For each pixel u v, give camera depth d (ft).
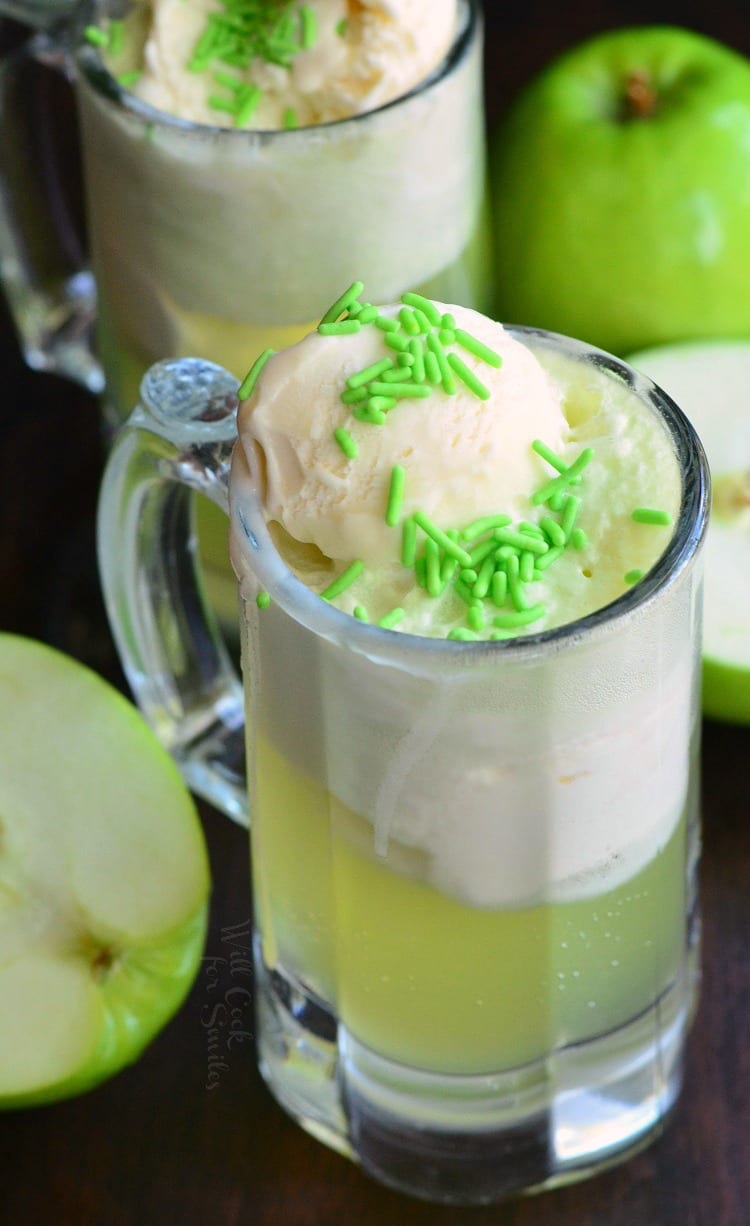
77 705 1.88
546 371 1.72
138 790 1.87
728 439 2.16
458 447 1.64
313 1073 1.84
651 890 1.75
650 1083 1.83
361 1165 1.86
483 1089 1.79
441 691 1.61
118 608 1.95
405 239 1.99
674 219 2.19
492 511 1.65
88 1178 1.86
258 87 2.00
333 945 1.77
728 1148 1.86
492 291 2.21
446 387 1.64
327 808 1.71
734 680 2.00
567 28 2.53
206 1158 1.87
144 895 1.87
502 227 2.24
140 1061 1.91
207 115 1.99
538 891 1.70
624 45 2.26
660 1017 1.81
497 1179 1.83
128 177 1.97
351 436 1.64
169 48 2.00
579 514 1.66
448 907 1.70
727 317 2.24
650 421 1.68
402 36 1.96
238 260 1.98
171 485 1.87
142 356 2.08
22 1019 1.83
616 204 2.19
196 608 1.97
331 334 1.65
